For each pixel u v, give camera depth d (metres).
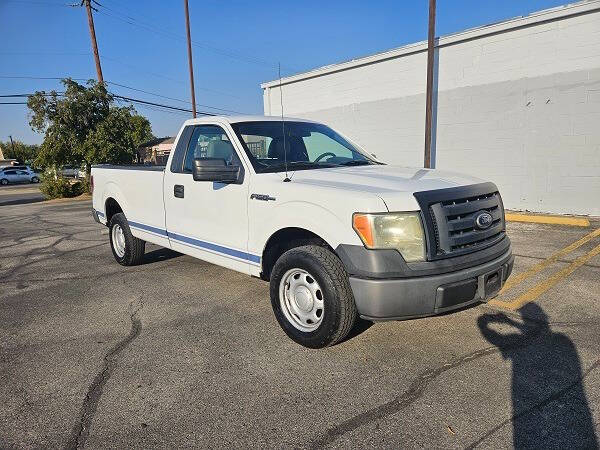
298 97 14.83
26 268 6.62
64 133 20.78
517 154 9.88
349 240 3.20
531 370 3.21
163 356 3.61
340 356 3.52
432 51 9.68
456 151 10.88
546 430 2.57
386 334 3.87
